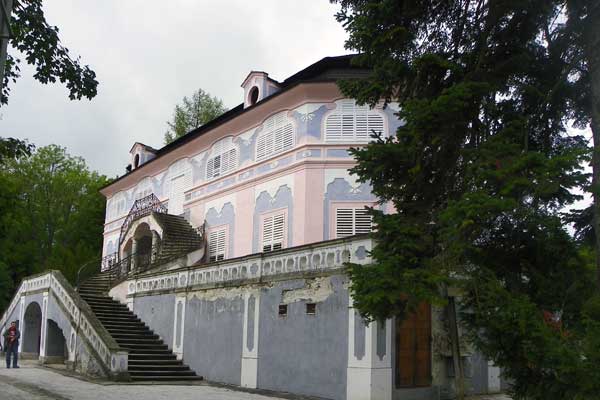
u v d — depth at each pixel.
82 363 20.81
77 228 52.88
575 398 7.71
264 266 17.84
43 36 13.45
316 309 15.63
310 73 24.94
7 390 15.41
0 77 7.72
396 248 9.77
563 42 10.65
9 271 47.28
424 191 10.97
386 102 11.51
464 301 9.55
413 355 15.02
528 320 8.22
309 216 22.03
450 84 10.95
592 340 7.85
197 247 27.23
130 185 36.72
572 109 11.17
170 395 15.40
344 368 14.44
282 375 16.39
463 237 9.22
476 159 9.59
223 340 19.08
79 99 14.60
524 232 9.89
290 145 23.45
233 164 26.89
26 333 28.39
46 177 52.97
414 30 11.37
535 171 8.84
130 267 30.80
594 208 9.51
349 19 11.13
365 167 10.56
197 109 47.28
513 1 10.23
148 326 23.42
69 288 24.03
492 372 17.56
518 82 10.86
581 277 9.64
